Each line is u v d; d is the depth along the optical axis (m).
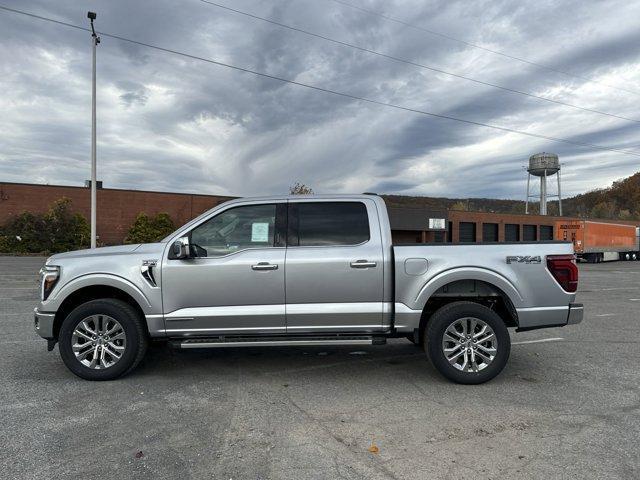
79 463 3.41
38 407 4.49
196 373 5.65
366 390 5.06
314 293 5.24
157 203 36.41
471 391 5.03
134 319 5.26
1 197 32.03
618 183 115.81
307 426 4.08
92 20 22.86
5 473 3.26
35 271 20.05
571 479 3.19
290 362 6.18
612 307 11.66
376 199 5.56
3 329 7.95
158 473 3.27
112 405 4.55
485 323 5.21
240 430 3.99
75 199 34.09
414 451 3.62
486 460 3.47
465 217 49.19
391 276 5.30
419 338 5.61
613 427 4.07
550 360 6.34
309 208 5.48
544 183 75.69
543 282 5.31
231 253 5.32
